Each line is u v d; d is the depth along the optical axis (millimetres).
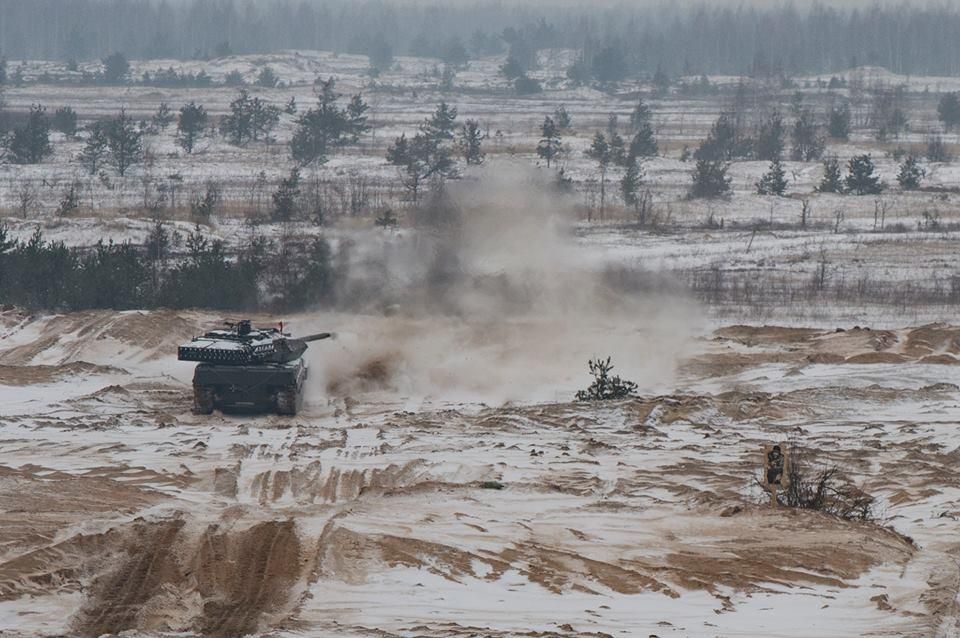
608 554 71938
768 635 58312
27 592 61812
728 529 78062
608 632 58031
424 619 59594
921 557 73125
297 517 77688
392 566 67875
